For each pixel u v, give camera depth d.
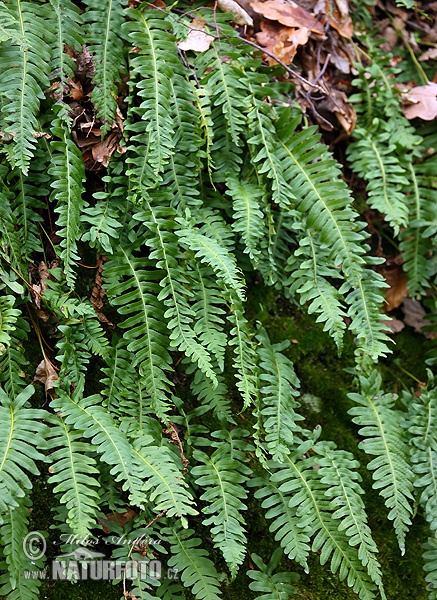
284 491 1.53
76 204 1.50
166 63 1.57
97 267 1.56
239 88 1.60
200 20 1.62
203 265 1.56
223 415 1.55
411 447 1.59
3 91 1.48
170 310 1.50
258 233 1.56
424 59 1.82
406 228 1.73
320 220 1.60
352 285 1.60
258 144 1.60
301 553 1.50
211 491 1.50
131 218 1.55
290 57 1.67
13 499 1.38
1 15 1.49
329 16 1.72
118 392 1.50
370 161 1.71
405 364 1.75
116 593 1.51
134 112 1.57
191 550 1.49
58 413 1.47
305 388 1.67
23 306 1.52
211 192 1.60
